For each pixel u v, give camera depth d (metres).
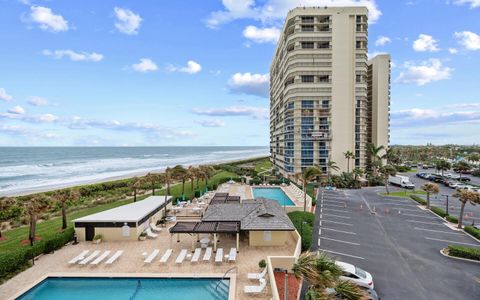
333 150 67.19
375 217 34.78
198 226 23.14
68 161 156.38
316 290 11.07
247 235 25.69
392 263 21.48
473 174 77.06
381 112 77.88
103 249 22.61
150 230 26.16
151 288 16.95
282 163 79.38
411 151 165.75
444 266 20.92
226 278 17.67
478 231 27.19
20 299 15.71
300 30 66.88
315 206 40.69
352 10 66.94
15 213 33.53
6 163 138.75
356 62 68.06
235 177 67.56
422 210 38.47
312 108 67.06
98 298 15.88
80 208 41.34
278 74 87.38
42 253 21.36
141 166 127.81
